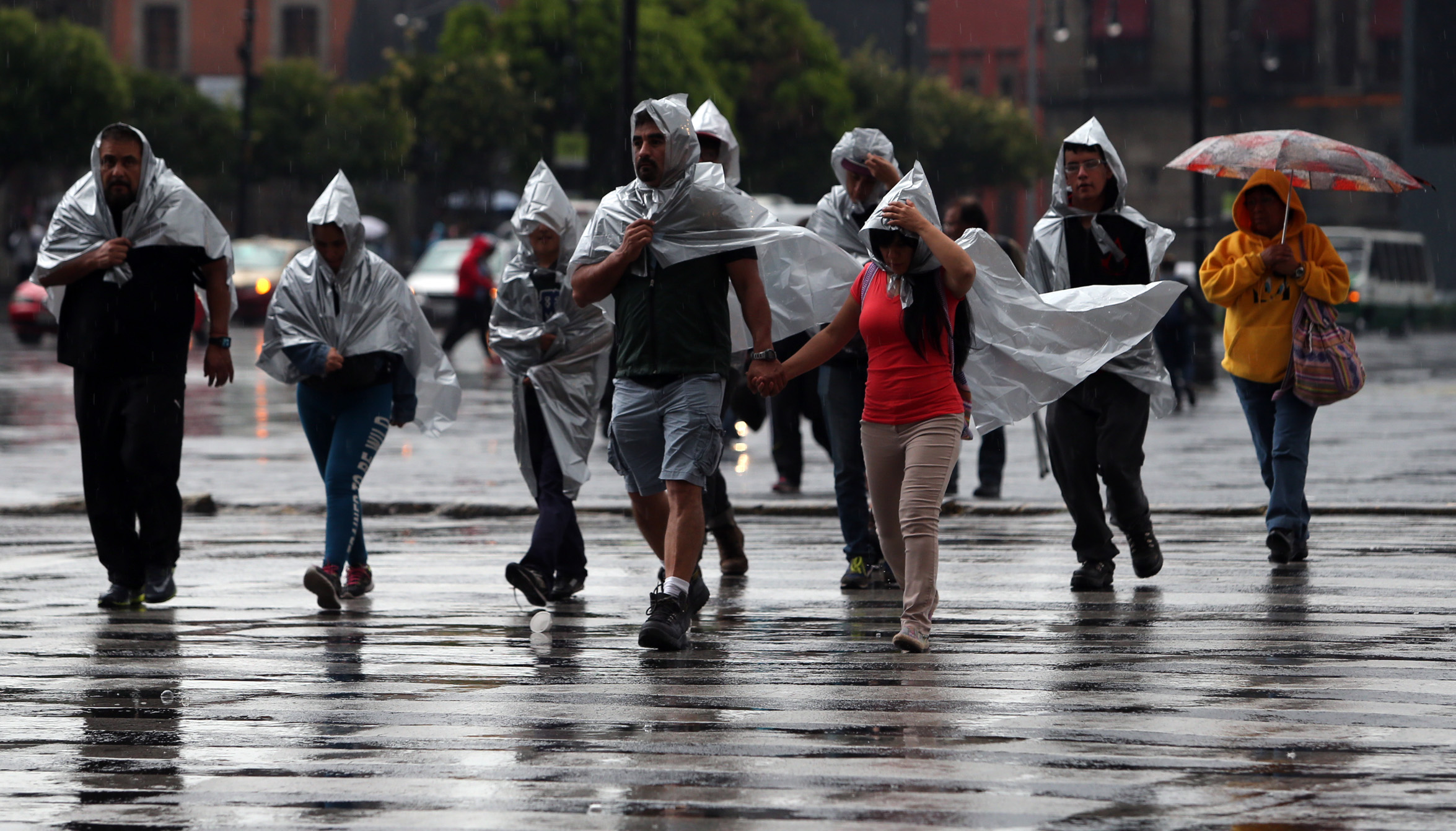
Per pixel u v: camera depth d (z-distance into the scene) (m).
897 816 14.33
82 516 37.81
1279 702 18.39
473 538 33.88
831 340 22.19
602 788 15.27
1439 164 192.00
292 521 36.91
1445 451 50.38
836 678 19.92
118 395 25.39
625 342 22.02
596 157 178.88
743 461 50.41
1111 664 20.56
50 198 179.00
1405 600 24.98
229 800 15.05
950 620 23.78
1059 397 25.47
